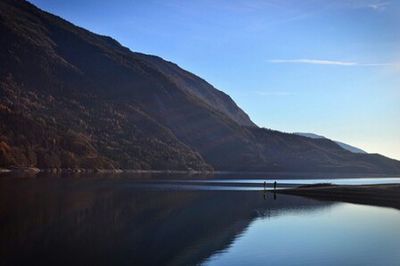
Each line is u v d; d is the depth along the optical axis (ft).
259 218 193.77
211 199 281.13
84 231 150.51
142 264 110.63
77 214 189.06
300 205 251.19
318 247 132.46
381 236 151.33
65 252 120.06
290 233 155.94
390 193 314.55
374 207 244.01
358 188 351.67
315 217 198.39
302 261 115.96
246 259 117.39
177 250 126.31
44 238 136.26
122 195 287.69
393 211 224.33
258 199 286.87
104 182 441.68
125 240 138.21
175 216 196.34
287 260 116.67
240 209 227.40
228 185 453.58
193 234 152.05
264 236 149.79
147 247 129.18
